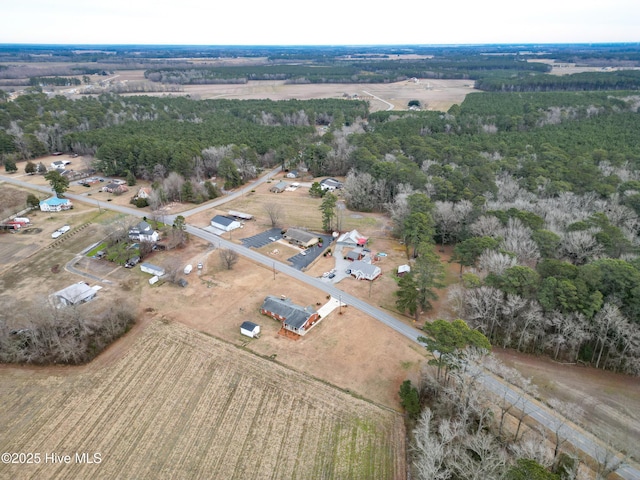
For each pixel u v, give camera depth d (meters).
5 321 65.31
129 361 61.00
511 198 104.50
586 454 47.25
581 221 81.69
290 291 78.81
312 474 45.78
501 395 54.56
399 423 51.97
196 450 48.00
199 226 106.25
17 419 51.53
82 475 45.12
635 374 59.28
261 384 57.00
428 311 73.12
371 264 84.94
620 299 60.88
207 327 68.44
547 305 61.41
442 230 95.44
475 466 43.59
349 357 62.34
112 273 83.94
